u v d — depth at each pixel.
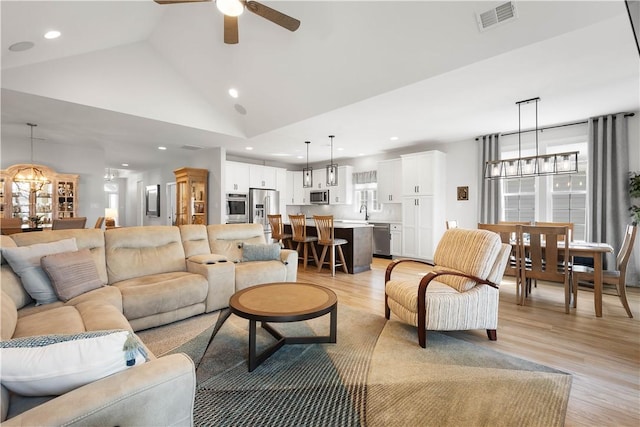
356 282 4.57
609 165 4.32
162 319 2.74
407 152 6.92
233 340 2.55
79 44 3.39
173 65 4.43
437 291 2.52
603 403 1.75
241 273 3.36
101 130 5.01
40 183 5.66
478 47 2.68
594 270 3.18
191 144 6.21
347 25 2.90
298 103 4.26
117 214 11.95
